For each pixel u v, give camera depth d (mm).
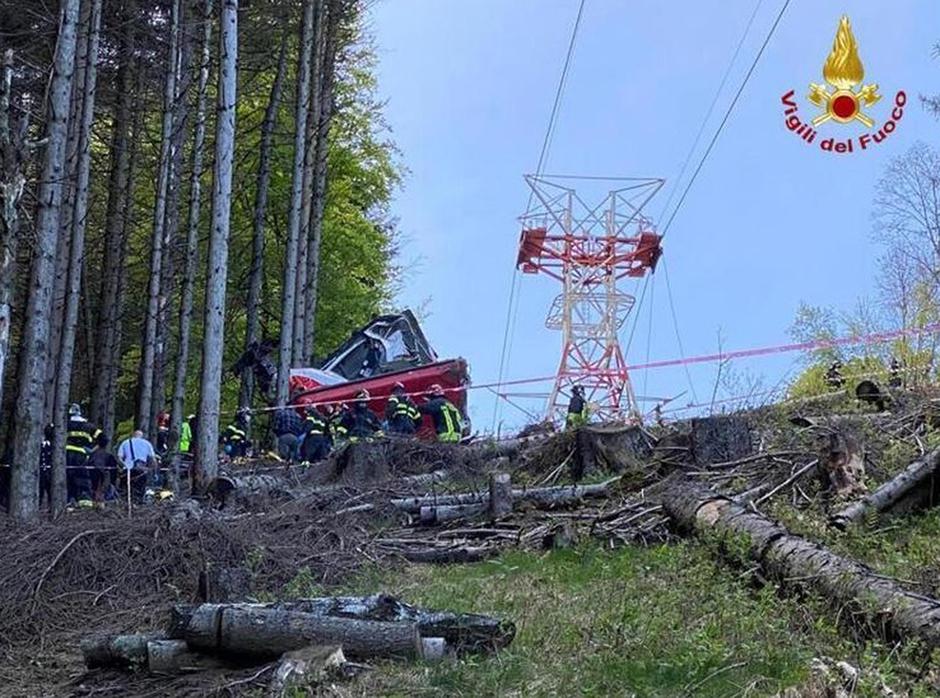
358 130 37031
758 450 13203
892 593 7613
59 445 16844
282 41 30547
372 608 7980
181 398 22938
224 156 17531
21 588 10227
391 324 25406
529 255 24656
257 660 7781
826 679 6867
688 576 9570
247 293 32656
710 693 6906
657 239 24391
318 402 21766
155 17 27484
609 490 13211
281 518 12344
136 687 7836
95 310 33031
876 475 11633
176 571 10852
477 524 12703
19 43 23781
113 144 28250
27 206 20047
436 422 18969
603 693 7074
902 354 19297
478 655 7801
